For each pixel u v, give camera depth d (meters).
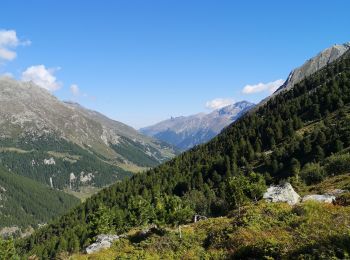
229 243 25.11
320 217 23.80
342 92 165.38
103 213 93.62
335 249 16.09
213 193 124.75
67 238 149.75
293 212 27.38
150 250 31.56
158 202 78.75
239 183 68.44
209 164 174.12
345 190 41.66
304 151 124.38
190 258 25.50
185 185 163.75
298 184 84.88
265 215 28.47
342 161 84.12
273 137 157.75
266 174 118.75
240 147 168.62
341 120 135.62
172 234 34.03
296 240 19.83
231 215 37.47
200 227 35.97
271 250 19.52
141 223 90.81
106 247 42.19
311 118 164.75
